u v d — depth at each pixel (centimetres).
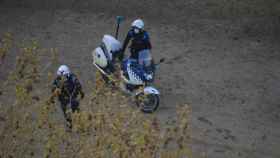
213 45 1642
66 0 1930
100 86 742
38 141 794
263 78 1453
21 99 717
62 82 888
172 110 1277
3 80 1381
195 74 1470
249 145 1152
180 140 687
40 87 1294
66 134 712
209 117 1259
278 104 1327
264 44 1644
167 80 1438
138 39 1274
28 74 744
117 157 671
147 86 1305
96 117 678
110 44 1312
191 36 1695
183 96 1355
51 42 1650
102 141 670
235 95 1366
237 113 1284
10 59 1510
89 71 1476
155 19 1797
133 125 684
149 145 656
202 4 1864
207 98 1349
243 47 1628
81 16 1830
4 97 1248
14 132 724
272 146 1151
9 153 721
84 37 1692
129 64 1271
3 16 1820
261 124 1238
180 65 1520
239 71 1491
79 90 1072
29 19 1806
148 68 1280
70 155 706
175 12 1828
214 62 1541
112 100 738
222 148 1133
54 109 747
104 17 1820
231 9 1820
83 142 691
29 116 741
